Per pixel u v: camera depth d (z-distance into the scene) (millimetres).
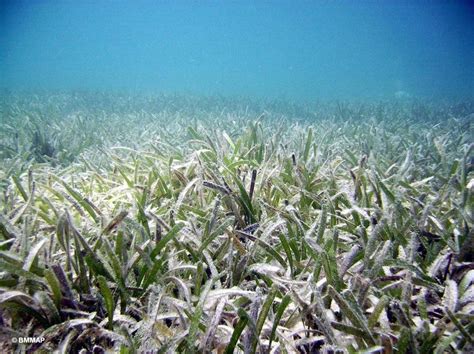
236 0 27984
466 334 301
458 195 657
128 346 294
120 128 1779
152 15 31891
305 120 2406
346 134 1538
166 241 398
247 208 532
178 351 316
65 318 344
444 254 448
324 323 306
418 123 2123
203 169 630
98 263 384
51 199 633
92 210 510
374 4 25438
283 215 496
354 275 370
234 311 353
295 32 33312
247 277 439
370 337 301
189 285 395
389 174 798
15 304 323
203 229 494
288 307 371
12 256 362
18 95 4020
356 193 598
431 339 305
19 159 911
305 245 435
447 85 11688
